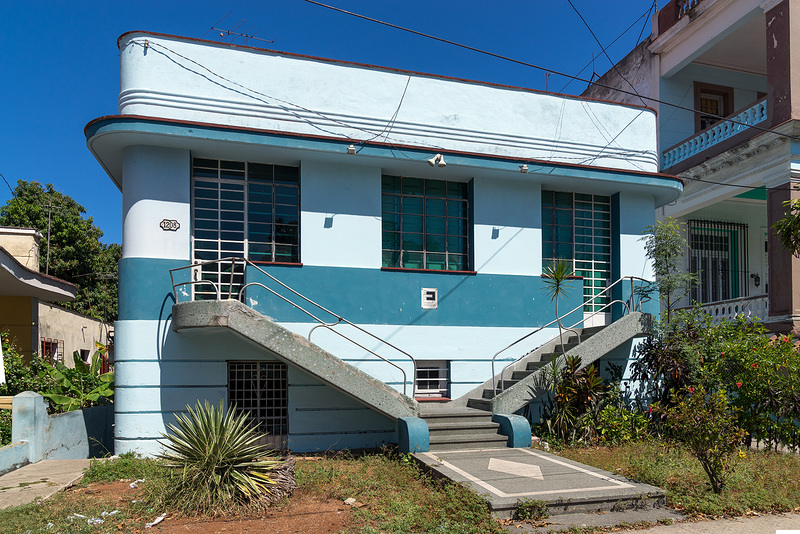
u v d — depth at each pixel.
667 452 9.65
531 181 12.76
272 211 11.29
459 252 12.59
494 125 12.37
